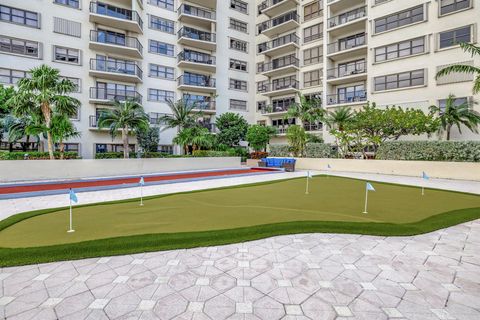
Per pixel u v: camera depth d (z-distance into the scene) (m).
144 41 25.64
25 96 12.87
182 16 27.11
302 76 29.06
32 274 3.18
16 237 4.34
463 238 4.48
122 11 23.91
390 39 20.80
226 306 2.53
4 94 16.22
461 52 17.55
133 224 5.16
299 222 5.27
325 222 5.27
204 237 4.38
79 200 7.87
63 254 3.69
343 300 2.63
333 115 20.61
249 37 32.75
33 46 20.45
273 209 6.55
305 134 22.36
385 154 17.28
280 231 4.75
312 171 19.09
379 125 16.83
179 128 23.20
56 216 5.80
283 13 30.53
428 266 3.41
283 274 3.20
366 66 23.28
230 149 25.30
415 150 16.00
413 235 4.63
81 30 22.22
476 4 17.05
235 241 4.26
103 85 23.44
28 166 13.07
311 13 28.34
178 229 4.84
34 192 8.62
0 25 19.31
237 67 31.92
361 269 3.33
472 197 8.31
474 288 2.86
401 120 15.89
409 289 2.84
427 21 18.97
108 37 23.25
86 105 22.38
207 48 29.39
